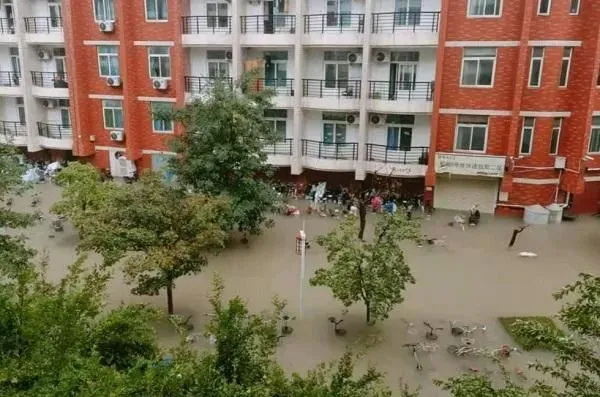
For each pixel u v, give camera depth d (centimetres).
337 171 1973
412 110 1761
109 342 578
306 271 1328
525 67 1620
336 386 520
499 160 1709
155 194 1035
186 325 1026
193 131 1410
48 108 2292
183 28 1938
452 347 955
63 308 532
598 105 1653
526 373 869
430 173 1786
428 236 1588
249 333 564
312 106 1856
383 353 945
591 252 1465
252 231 1495
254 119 1445
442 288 1224
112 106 2141
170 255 948
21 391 427
